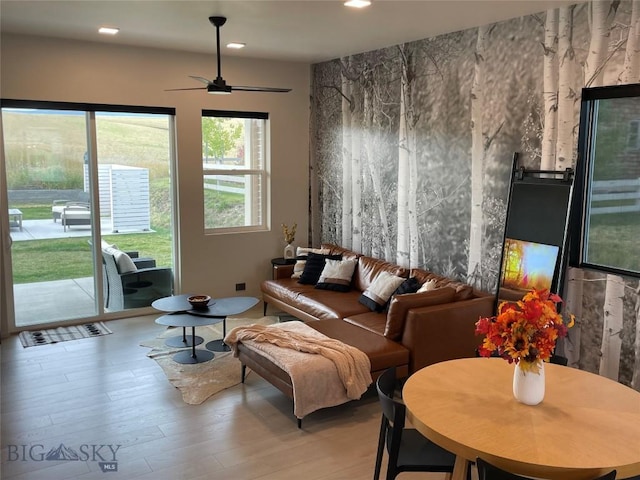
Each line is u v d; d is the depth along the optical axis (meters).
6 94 5.33
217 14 4.45
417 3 4.04
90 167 5.88
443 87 5.21
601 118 4.04
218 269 6.73
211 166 6.66
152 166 6.27
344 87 6.53
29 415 3.96
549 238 4.22
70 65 5.58
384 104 5.96
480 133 4.89
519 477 1.99
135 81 5.93
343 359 3.88
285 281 6.27
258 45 5.77
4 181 5.46
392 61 5.78
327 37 5.32
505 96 4.64
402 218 5.86
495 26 4.66
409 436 2.86
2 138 5.40
